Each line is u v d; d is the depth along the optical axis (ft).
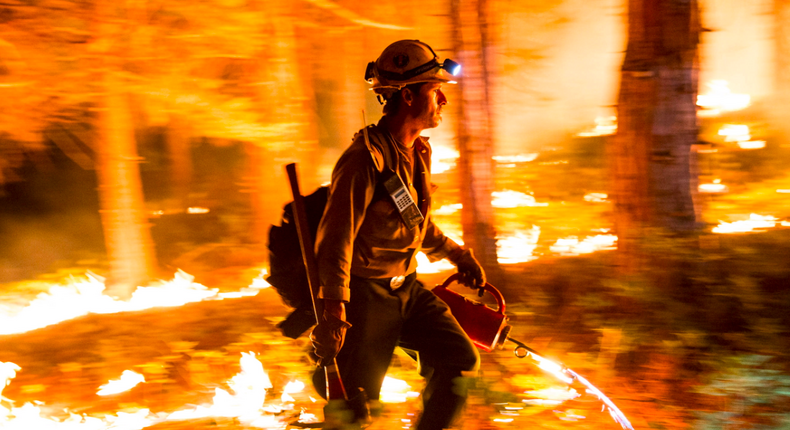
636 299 15.37
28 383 16.48
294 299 9.28
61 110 28.43
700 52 16.65
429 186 9.29
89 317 22.90
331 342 8.36
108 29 23.73
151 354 16.92
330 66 34.58
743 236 20.52
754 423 11.12
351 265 8.88
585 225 26.09
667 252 16.03
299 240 9.07
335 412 8.47
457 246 10.30
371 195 8.61
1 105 25.71
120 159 29.60
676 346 13.52
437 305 9.55
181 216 43.39
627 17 16.76
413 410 11.96
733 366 12.36
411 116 8.87
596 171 35.94
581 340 15.05
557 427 11.21
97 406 14.52
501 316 10.01
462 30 19.33
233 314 20.16
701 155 28.55
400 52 8.76
